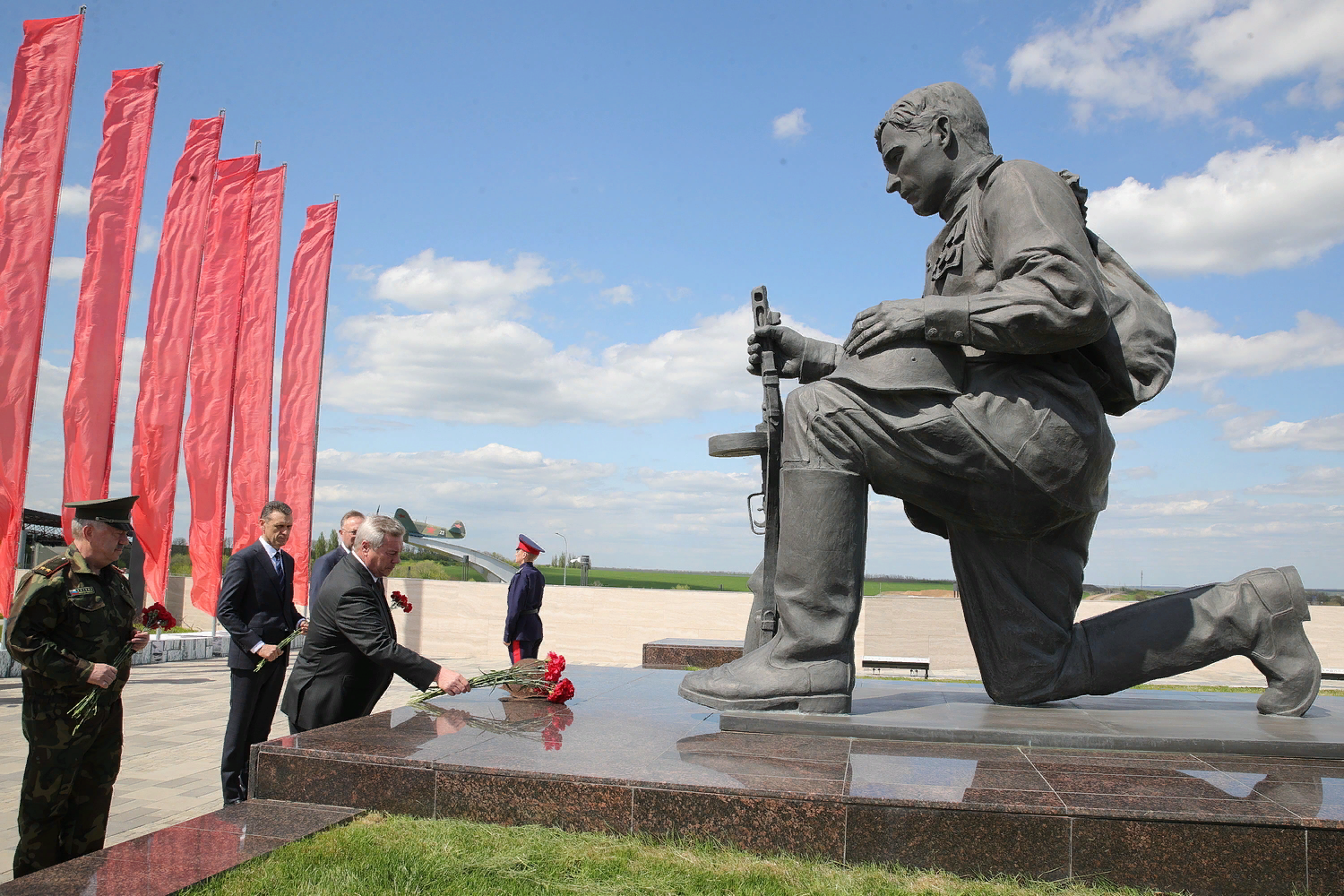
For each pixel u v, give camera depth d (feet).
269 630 20.25
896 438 15.42
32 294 44.11
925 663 51.83
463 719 16.16
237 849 11.15
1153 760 13.30
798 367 17.04
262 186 61.05
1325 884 10.27
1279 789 11.68
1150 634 16.81
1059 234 14.61
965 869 10.88
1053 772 12.49
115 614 14.55
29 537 62.18
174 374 51.96
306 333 63.62
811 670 15.58
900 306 15.40
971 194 16.49
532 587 35.24
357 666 17.21
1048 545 16.88
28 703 13.79
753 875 10.65
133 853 11.00
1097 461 15.57
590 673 24.99
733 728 15.11
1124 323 16.38
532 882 10.45
